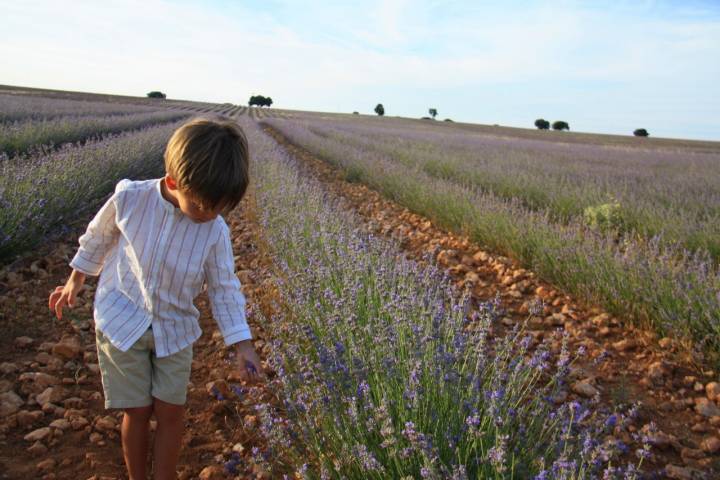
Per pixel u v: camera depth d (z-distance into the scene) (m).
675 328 4.10
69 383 3.37
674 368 3.91
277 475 2.46
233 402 3.28
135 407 2.08
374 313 3.28
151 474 2.58
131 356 2.04
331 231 5.23
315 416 2.52
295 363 2.94
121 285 2.05
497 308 5.02
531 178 11.21
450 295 3.48
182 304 2.10
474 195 8.95
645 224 7.70
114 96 76.81
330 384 2.49
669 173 14.75
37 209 5.48
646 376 3.82
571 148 27.52
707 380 3.77
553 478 1.96
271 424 2.35
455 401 2.34
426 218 9.02
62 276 5.24
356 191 12.07
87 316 4.36
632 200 8.90
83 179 7.24
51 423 2.92
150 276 2.00
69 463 2.64
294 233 4.95
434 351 2.60
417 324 2.89
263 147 15.62
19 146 11.40
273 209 6.54
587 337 4.44
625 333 4.54
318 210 6.43
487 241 7.09
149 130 17.33
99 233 2.07
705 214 8.16
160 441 2.16
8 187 5.63
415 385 2.25
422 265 4.84
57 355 3.70
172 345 2.09
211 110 65.62
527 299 5.34
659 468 2.84
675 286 4.43
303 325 3.10
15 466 2.59
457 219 7.91
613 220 8.06
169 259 2.00
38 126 14.52
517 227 6.68
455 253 6.82
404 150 18.53
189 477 2.61
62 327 4.14
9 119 19.03
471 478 2.15
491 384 2.49
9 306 4.32
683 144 56.81
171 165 1.79
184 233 2.01
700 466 2.88
